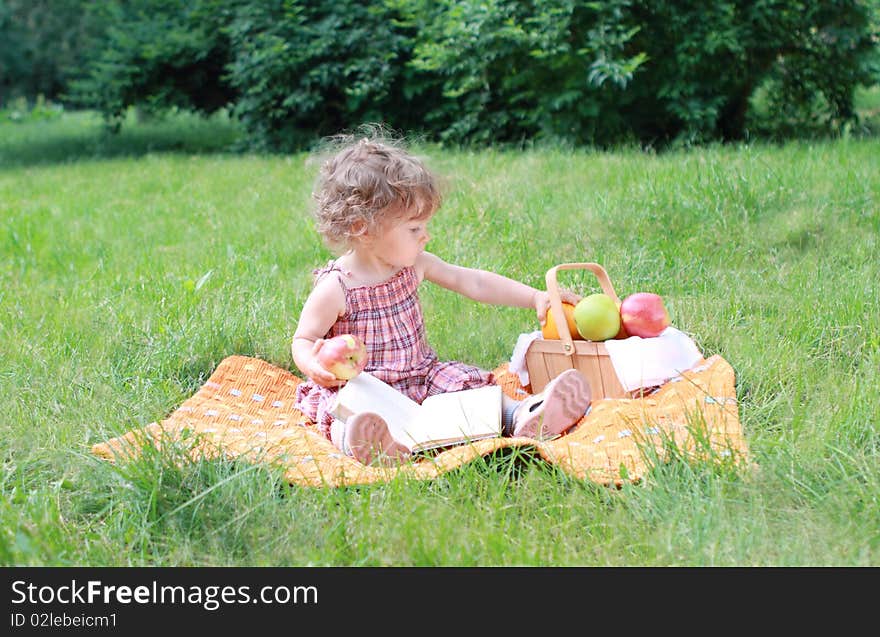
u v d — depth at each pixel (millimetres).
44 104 20219
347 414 2785
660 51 8359
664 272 4266
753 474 2359
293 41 10156
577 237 4852
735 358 3277
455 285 3324
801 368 3104
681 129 8742
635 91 8422
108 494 2453
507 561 2086
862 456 2451
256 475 2432
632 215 4996
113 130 12328
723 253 4496
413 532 2158
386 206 2975
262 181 8094
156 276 4828
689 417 2590
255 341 3730
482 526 2189
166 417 3111
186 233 6164
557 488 2352
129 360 3545
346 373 2805
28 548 2133
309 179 7824
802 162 5938
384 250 3053
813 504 2254
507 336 3811
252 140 10820
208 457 2535
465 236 4930
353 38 9836
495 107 9492
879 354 3104
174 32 11414
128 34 11906
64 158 11891
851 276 3969
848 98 8773
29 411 3051
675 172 5746
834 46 8453
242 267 4887
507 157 7805
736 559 2070
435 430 2746
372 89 9734
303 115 10477
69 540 2248
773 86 8945
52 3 18375
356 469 2484
